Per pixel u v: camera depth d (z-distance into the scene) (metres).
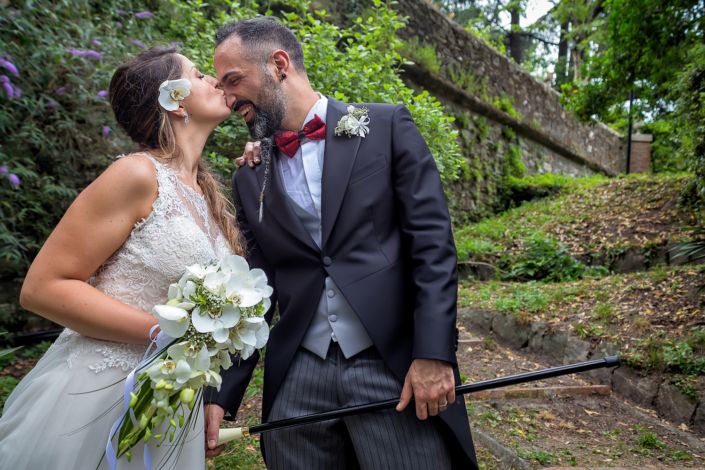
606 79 8.18
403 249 1.62
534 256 7.23
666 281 5.26
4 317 4.23
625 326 4.71
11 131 4.14
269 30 1.71
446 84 9.21
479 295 6.31
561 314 5.26
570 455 3.11
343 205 1.60
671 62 7.12
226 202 1.79
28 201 4.23
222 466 2.70
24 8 4.20
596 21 9.70
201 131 1.62
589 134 14.59
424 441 1.50
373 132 1.66
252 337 1.33
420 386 1.42
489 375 4.42
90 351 1.41
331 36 4.84
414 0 8.80
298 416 1.56
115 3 4.97
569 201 9.30
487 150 10.62
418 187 1.58
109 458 1.26
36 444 1.35
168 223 1.43
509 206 10.61
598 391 4.22
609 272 6.73
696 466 3.07
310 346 1.61
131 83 1.54
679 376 4.00
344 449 1.62
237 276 1.32
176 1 5.09
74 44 4.46
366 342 1.56
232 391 1.72
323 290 1.61
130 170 1.39
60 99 4.49
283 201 1.67
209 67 4.38
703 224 6.11
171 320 1.24
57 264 1.33
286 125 1.75
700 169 5.78
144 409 1.30
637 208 7.81
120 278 1.41
